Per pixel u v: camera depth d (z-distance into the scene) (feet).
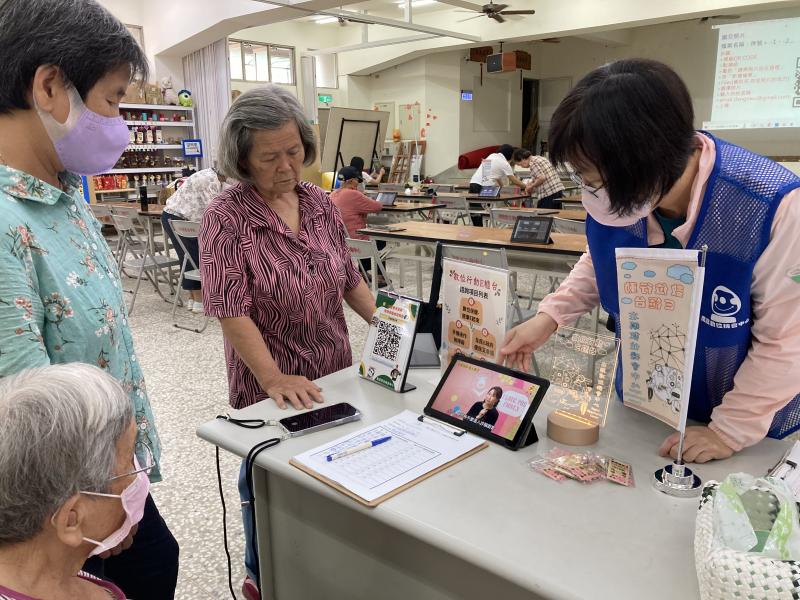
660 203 3.39
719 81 24.95
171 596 4.50
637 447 3.71
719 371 3.67
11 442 2.15
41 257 3.14
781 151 28.17
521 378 3.94
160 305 17.48
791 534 2.33
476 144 40.16
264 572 4.66
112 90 3.31
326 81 40.52
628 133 2.80
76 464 2.26
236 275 4.79
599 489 3.26
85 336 3.38
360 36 39.04
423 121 39.55
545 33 29.99
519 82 42.04
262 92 4.64
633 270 3.39
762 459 3.49
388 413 4.28
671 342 3.26
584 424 3.81
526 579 2.59
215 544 6.68
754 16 32.42
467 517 3.01
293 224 5.15
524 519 2.99
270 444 3.85
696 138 3.25
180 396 10.71
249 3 26.48
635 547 2.76
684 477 3.19
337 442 3.83
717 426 3.52
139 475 2.69
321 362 5.28
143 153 30.78
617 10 27.48
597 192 3.23
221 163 4.80
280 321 5.04
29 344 2.94
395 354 4.68
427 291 18.57
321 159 33.73
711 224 3.29
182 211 15.33
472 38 31.86
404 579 3.87
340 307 5.51
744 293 3.36
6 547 2.29
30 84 3.03
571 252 11.00
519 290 18.25
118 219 17.72
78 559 2.56
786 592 2.07
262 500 4.50
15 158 3.21
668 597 2.44
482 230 14.52
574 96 3.01
